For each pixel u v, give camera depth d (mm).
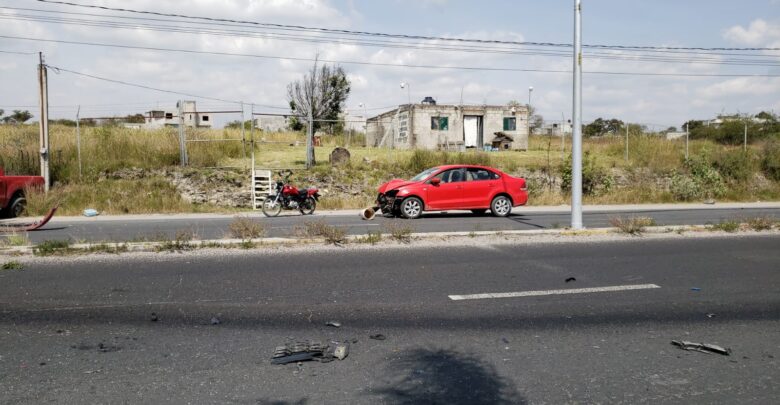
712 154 27547
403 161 24297
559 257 9000
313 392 3932
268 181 20562
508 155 28750
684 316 5875
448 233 11047
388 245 9945
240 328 5367
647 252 9500
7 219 16281
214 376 4207
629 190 23969
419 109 35469
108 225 14195
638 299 6512
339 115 27875
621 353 4773
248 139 27984
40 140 19719
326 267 8086
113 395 3859
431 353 4734
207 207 19516
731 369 4434
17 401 3744
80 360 4520
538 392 3963
